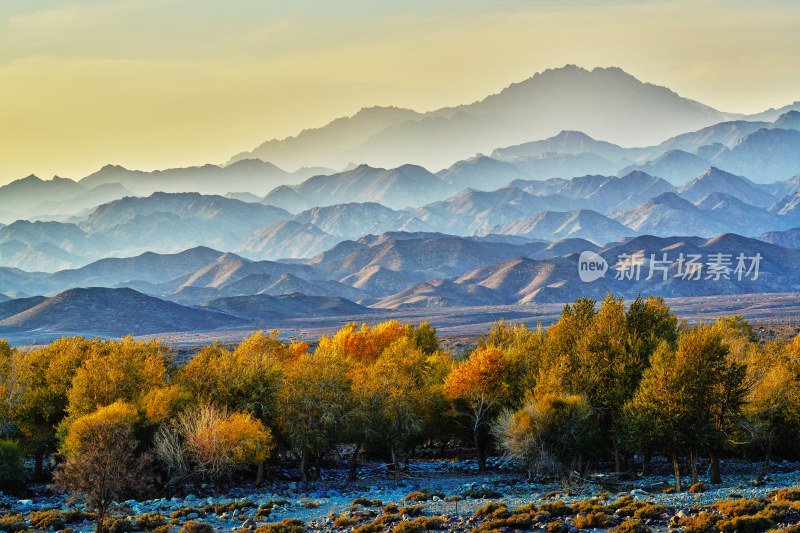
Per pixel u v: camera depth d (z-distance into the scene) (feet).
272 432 226.99
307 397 224.53
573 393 213.46
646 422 180.65
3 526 148.46
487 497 182.09
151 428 209.26
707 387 176.14
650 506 138.41
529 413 205.77
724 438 179.52
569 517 141.18
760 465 226.38
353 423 228.63
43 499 191.72
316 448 224.12
